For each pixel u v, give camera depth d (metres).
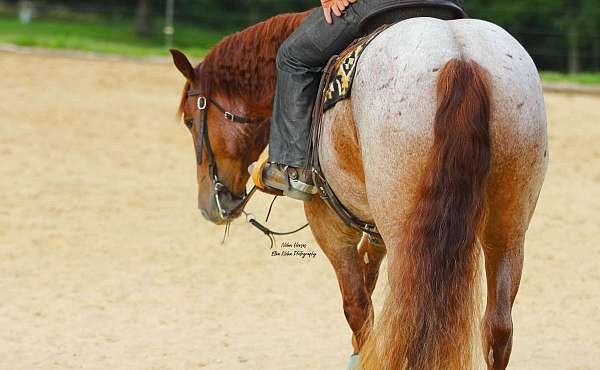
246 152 8.50
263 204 16.77
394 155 6.10
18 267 12.88
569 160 20.06
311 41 7.25
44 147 20.17
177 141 21.34
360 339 7.71
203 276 12.75
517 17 45.09
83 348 9.84
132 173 18.53
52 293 11.80
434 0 7.04
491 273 6.45
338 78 6.74
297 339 10.25
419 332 5.77
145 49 35.69
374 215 6.36
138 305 11.45
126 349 9.84
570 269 13.09
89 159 19.44
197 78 8.52
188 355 9.66
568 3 44.59
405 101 6.08
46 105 24.12
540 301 11.71
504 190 6.17
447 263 5.75
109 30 49.12
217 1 52.03
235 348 9.91
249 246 14.25
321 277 12.82
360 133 6.41
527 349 9.87
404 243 5.89
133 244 14.17
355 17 7.10
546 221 15.57
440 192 5.79
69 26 49.53
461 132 5.80
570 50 43.16
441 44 6.17
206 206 8.67
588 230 15.07
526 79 6.21
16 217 15.31
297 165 7.28
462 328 5.76
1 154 19.42
